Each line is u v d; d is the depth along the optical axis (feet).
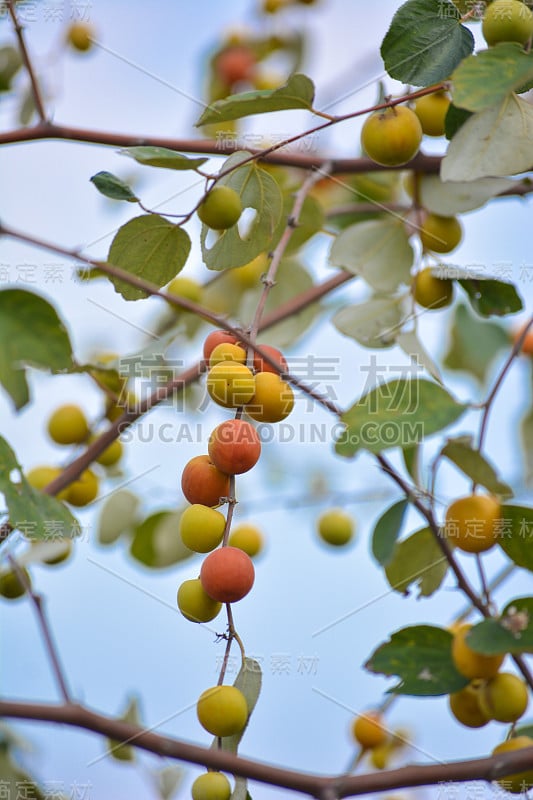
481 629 2.53
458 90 2.54
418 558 2.80
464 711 2.68
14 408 2.44
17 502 2.52
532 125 2.65
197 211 2.64
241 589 2.43
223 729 2.45
